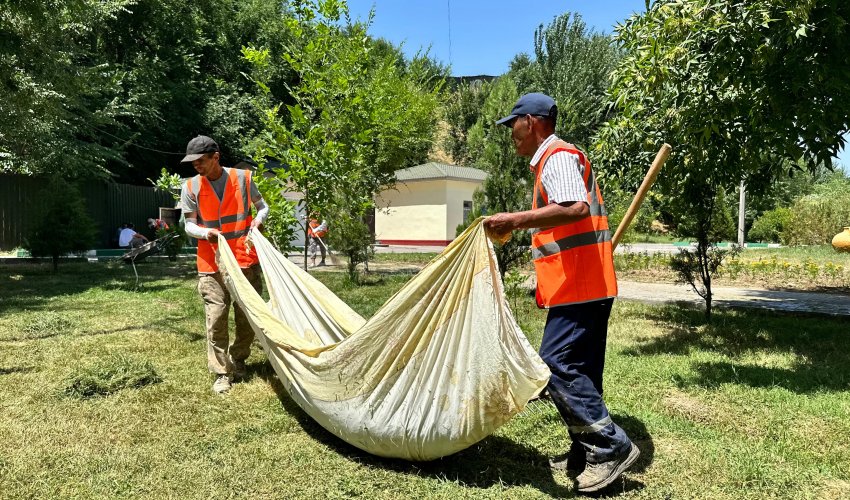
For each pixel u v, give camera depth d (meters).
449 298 2.97
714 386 4.74
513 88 8.70
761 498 2.93
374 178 11.61
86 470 3.12
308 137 6.61
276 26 27.69
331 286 11.20
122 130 22.02
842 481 3.12
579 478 2.96
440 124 43.41
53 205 13.32
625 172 7.24
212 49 27.59
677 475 3.16
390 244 29.28
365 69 7.35
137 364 4.77
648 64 5.62
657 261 15.71
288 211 6.48
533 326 6.93
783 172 7.08
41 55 11.94
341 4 6.96
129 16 22.19
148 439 3.56
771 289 11.75
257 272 5.09
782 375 5.08
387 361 3.11
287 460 3.29
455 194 27.34
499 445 3.53
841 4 4.92
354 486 2.96
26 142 14.91
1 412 3.96
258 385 4.65
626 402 4.38
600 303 3.00
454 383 2.91
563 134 8.28
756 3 4.76
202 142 4.65
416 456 3.10
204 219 4.80
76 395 4.28
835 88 5.14
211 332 4.62
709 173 6.84
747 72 5.15
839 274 13.90
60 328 6.73
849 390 4.65
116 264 15.89
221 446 3.47
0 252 17.91
